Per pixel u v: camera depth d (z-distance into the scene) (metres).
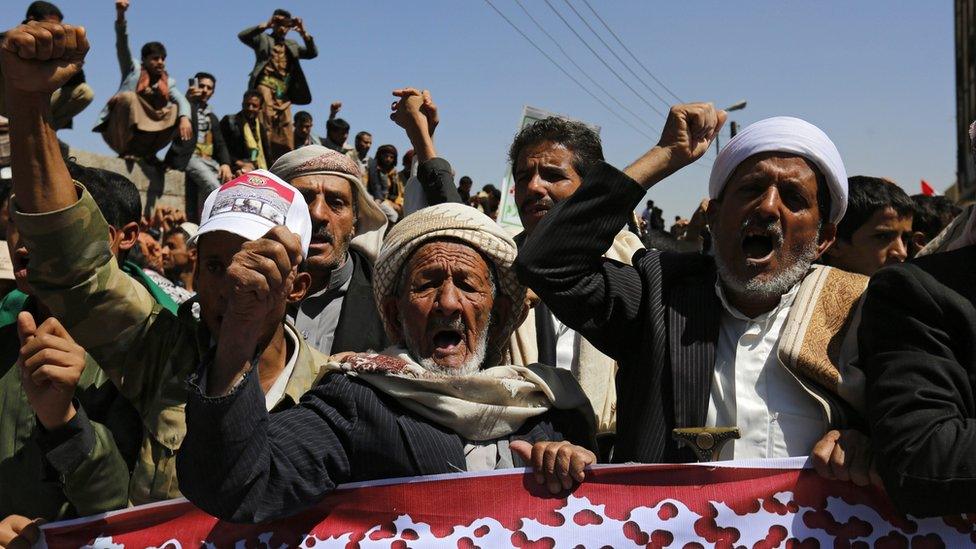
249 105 10.41
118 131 9.58
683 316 2.30
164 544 2.20
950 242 2.52
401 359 2.35
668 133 2.42
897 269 2.03
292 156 3.58
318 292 3.58
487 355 2.59
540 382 2.37
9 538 2.19
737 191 2.26
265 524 2.19
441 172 3.75
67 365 2.08
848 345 2.19
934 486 1.83
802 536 2.12
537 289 2.28
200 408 1.79
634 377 2.32
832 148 2.28
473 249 2.45
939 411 1.88
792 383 2.20
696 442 2.14
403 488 2.17
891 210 3.86
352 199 3.69
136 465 2.38
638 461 2.24
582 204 2.29
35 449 2.48
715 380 2.25
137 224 3.08
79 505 2.28
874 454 2.04
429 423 2.27
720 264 2.28
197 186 10.27
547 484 2.18
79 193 2.33
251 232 2.26
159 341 2.46
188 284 7.08
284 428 2.11
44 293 2.31
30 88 2.04
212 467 1.82
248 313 1.79
